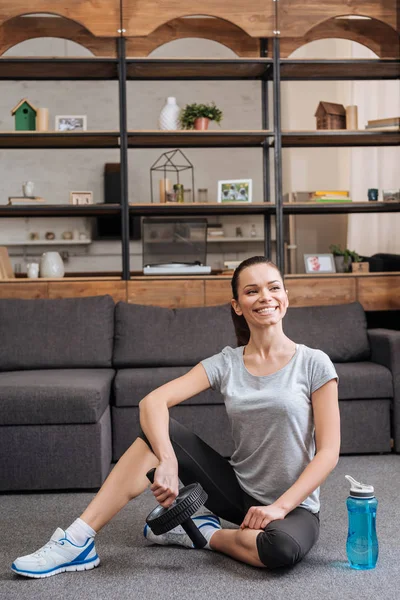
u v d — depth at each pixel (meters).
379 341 4.19
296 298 4.91
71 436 3.40
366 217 6.51
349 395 3.94
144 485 2.34
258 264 2.34
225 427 3.87
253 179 9.16
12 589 2.15
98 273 7.93
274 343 2.34
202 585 2.14
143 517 2.92
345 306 4.50
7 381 3.57
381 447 3.98
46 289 4.80
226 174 9.16
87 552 2.30
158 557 2.41
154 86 9.12
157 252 5.34
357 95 6.44
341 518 2.82
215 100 9.17
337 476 3.52
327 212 5.46
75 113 9.03
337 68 5.16
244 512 2.40
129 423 3.84
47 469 3.39
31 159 9.05
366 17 5.18
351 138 5.29
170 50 9.11
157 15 4.87
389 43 5.29
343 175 7.92
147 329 4.34
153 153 9.07
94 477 3.40
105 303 4.42
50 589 2.14
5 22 4.89
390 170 6.14
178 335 4.32
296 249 8.38
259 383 2.31
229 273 5.34
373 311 5.41
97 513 2.32
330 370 2.26
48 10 4.83
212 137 5.09
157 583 2.17
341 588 2.09
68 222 8.95
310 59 4.98
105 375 3.93
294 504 2.17
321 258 5.31
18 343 4.25
